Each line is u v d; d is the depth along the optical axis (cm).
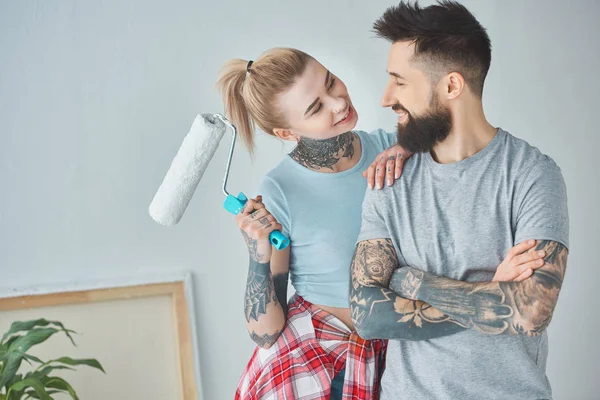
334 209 204
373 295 171
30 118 310
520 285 156
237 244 329
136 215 320
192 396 316
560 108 338
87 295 313
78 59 312
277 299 200
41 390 260
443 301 163
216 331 326
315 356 198
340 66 326
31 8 308
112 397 312
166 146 320
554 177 162
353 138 210
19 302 307
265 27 321
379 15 327
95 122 314
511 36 334
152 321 319
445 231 169
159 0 316
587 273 342
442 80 165
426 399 168
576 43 338
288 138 207
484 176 166
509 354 164
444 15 164
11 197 309
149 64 316
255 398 200
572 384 345
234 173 326
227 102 208
